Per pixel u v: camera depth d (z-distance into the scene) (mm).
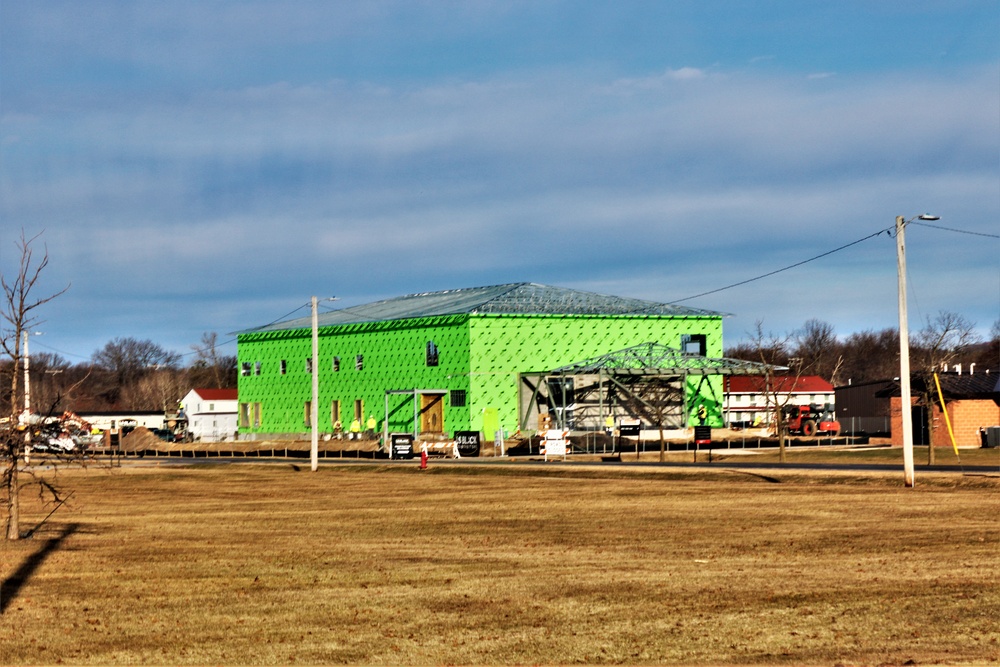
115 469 65250
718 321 103000
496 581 23609
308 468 65375
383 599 21828
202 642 18469
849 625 18844
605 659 17047
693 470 52469
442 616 20234
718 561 25797
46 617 20469
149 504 42219
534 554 27469
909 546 27406
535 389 94000
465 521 34875
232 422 136750
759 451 76375
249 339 114125
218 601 21828
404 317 98188
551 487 47281
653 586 22688
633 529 32031
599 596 21781
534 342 94688
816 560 25609
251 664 17062
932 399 61406
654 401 95375
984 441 76125
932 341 118688
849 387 107875
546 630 18984
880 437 90938
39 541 30625
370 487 49594
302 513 38062
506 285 106062
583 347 96688
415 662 17062
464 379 92500
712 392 100062
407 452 77375
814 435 91062
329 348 105125
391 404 98750
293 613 20656
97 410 148000
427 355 95875
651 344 94188
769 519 33531
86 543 30219
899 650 17125
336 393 104250
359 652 17688
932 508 35438
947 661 16406
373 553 28000
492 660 17125
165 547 29328
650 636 18422
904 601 20594
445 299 107375
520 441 88875
